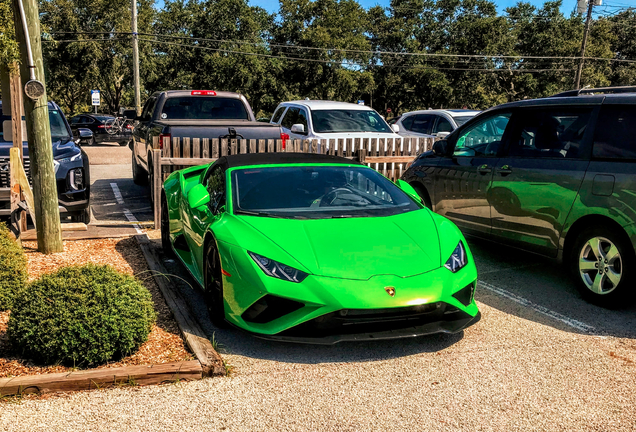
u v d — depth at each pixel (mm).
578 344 4234
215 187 5414
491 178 6082
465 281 4148
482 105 50312
